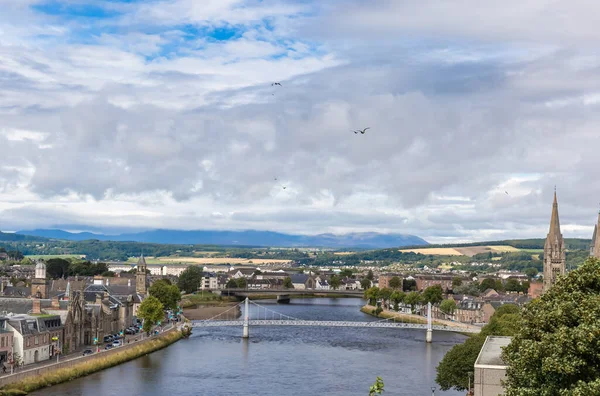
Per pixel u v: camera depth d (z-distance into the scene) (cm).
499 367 13950
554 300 12538
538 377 11638
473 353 19212
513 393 11625
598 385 10369
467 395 18062
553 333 11825
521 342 12144
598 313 11494
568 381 11338
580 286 12788
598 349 11094
